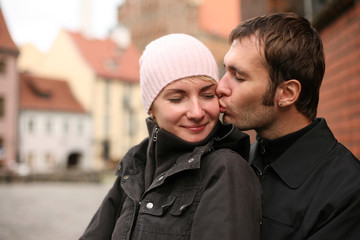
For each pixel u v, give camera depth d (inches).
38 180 951.6
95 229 56.7
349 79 125.0
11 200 538.3
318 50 48.8
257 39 48.0
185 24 1999.3
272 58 47.1
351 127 122.6
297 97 47.7
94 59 1690.5
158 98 51.3
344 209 41.1
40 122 1508.4
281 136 49.8
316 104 49.8
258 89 47.9
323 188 43.5
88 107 1626.5
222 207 41.0
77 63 1681.8
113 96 1688.0
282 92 47.9
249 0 229.0
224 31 2091.5
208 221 41.1
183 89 49.1
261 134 51.3
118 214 58.4
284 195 46.0
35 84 1574.8
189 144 48.8
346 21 127.9
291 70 47.1
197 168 45.8
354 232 40.2
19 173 959.0
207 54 51.6
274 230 44.7
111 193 59.7
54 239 265.0
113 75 1680.6
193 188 46.1
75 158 1624.0
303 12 193.0
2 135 1365.7
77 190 743.7
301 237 42.9
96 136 1635.1
